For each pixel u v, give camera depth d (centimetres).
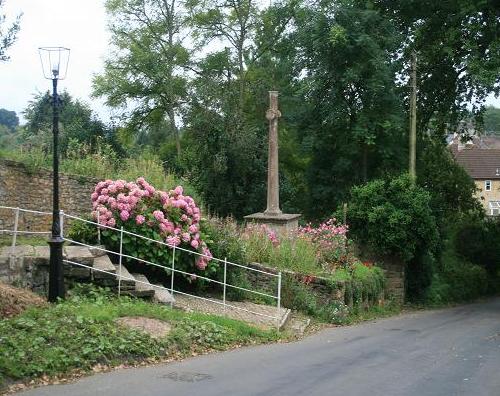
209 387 837
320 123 3275
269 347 1223
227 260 1653
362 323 1867
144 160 2391
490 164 7725
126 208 1461
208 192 3222
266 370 973
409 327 1762
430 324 1877
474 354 1225
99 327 1012
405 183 2636
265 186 3200
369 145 3117
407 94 3294
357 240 2655
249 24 4459
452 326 1817
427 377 966
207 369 961
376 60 2950
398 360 1120
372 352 1208
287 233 2100
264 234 1981
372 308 2233
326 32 3050
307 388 856
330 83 3145
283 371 970
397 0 3194
